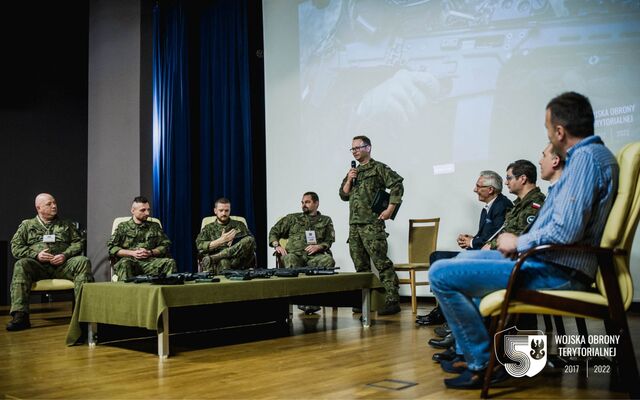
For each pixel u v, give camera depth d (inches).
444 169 235.6
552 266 85.5
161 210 297.9
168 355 128.3
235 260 209.3
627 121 201.3
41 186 287.3
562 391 89.2
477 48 230.7
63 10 297.6
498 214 159.2
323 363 116.3
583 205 81.8
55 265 196.7
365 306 171.8
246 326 179.8
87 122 302.8
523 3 221.6
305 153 269.1
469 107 231.3
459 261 89.5
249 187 277.0
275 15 280.8
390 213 200.1
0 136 277.4
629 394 84.2
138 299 129.3
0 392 97.0
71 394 94.5
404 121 245.6
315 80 268.2
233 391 93.7
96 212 281.0
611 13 205.6
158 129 300.4
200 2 296.8
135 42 279.1
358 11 258.8
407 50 246.1
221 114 287.6
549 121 89.0
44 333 173.9
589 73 208.5
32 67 287.1
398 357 121.0
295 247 221.1
